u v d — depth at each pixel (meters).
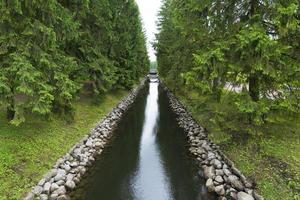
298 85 9.93
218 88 10.79
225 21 11.37
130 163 12.52
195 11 11.80
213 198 9.30
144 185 10.46
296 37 10.18
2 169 8.34
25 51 9.44
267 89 10.77
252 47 9.15
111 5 23.30
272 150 10.07
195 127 16.81
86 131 14.32
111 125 18.56
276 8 9.62
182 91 27.66
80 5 14.32
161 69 44.84
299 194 7.79
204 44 12.55
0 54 9.68
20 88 8.71
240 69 9.84
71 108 12.20
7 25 9.42
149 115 24.44
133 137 16.89
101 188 10.05
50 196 8.47
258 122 9.76
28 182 8.45
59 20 11.05
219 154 11.70
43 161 9.75
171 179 11.00
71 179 9.75
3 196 7.52
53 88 10.09
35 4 9.71
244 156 10.40
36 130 11.52
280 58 9.99
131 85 31.58
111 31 20.64
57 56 11.11
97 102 19.59
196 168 11.89
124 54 28.05
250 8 11.02
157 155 13.73
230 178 9.53
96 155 13.04
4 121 11.30
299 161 9.09
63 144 11.59
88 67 17.33
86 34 17.17
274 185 8.43
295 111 9.88
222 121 11.24
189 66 14.99
